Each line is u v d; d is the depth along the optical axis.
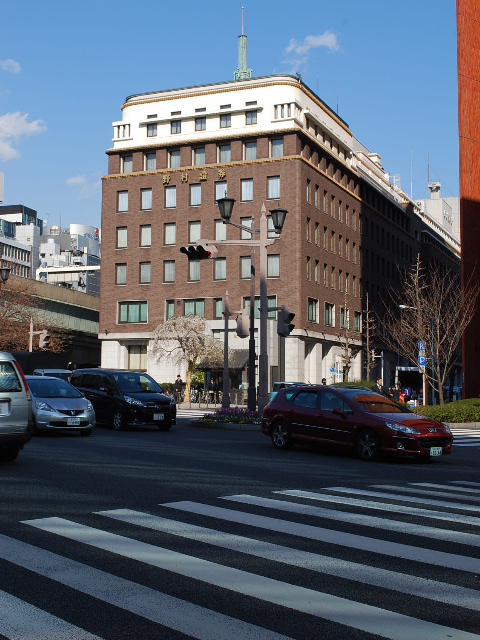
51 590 5.17
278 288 54.06
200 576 5.54
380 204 73.56
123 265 60.00
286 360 53.28
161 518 7.79
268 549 6.45
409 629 4.47
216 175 56.62
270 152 55.47
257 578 5.52
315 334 55.69
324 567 5.87
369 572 5.73
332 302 59.59
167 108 59.03
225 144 57.38
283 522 7.68
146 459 13.77
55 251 135.75
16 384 12.35
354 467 13.53
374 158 78.56
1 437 12.02
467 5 40.25
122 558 6.07
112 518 7.77
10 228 130.38
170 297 57.72
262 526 7.46
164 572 5.66
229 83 57.06
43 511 8.14
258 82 55.91
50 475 11.12
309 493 9.76
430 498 9.68
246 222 55.47
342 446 15.38
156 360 56.28
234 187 56.03
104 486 10.06
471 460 16.03
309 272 55.88
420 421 14.91
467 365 38.47
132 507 8.45
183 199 57.78
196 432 22.84
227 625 4.50
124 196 60.25
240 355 53.34
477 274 39.19
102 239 60.56
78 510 8.22
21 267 126.00
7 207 144.50
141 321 58.81
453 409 28.80
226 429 24.30
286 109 55.12
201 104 57.88
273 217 23.77
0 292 50.66
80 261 132.62
